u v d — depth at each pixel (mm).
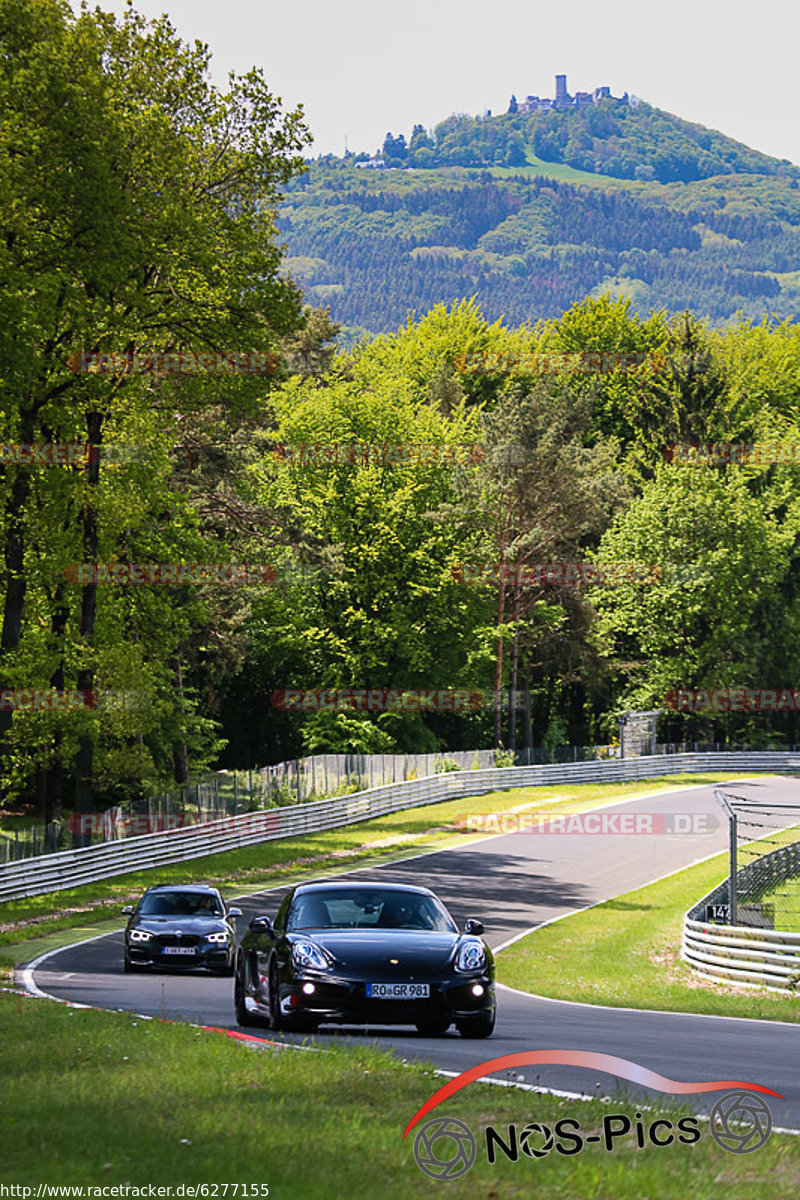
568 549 154625
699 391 172625
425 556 138500
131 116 66500
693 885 78875
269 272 71250
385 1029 27328
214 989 39125
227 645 112312
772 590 168375
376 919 25688
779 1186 12008
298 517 138000
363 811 106000
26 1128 13672
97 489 71875
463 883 77000
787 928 57844
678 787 130375
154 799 81812
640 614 160750
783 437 179375
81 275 61688
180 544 89625
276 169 71562
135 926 44875
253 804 95000
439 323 199750
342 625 140875
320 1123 14453
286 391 146875
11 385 58719
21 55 57438
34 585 80875
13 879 64625
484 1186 11789
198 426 102250
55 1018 25266
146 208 65188
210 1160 12297
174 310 70438
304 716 141875
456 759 123562
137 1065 18672
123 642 78375
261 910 63375
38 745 82938
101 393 65812
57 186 58031
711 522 159750
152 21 70000
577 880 79875
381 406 143875
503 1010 35781
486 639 143000
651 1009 40844
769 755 150875
